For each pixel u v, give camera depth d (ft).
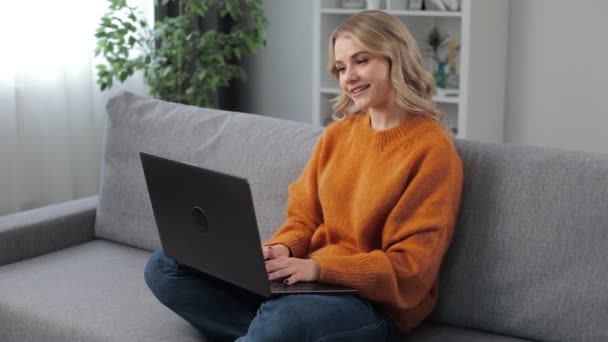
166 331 6.51
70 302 7.06
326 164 6.87
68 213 8.58
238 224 5.57
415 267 5.98
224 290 6.34
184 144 8.21
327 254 6.56
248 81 14.39
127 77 12.07
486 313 6.31
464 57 11.35
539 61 12.11
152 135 8.43
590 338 5.87
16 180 10.89
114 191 8.57
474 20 11.33
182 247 6.20
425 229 6.04
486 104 11.98
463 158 6.60
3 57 10.47
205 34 11.41
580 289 5.93
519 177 6.31
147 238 8.32
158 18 12.25
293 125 7.79
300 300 5.69
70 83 11.41
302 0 13.62
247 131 7.91
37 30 10.83
